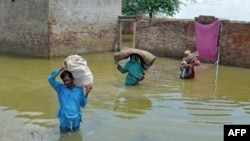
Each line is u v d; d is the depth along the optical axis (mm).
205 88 11242
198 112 8367
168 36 19156
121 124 7297
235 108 8836
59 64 16625
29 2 19047
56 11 18719
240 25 16312
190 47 18312
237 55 16578
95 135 6605
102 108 8484
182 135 6762
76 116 6676
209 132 6941
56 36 18891
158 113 8195
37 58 18547
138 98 9594
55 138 6395
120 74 13531
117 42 23375
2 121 7383
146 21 19938
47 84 11422
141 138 6543
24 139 6320
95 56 19859
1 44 20828
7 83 11562
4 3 20266
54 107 8578
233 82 12453
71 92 6762
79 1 20062
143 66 11438
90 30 21078
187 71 12742
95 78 12500
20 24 19625
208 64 17156
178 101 9398
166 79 12586
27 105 8734
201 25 17578
